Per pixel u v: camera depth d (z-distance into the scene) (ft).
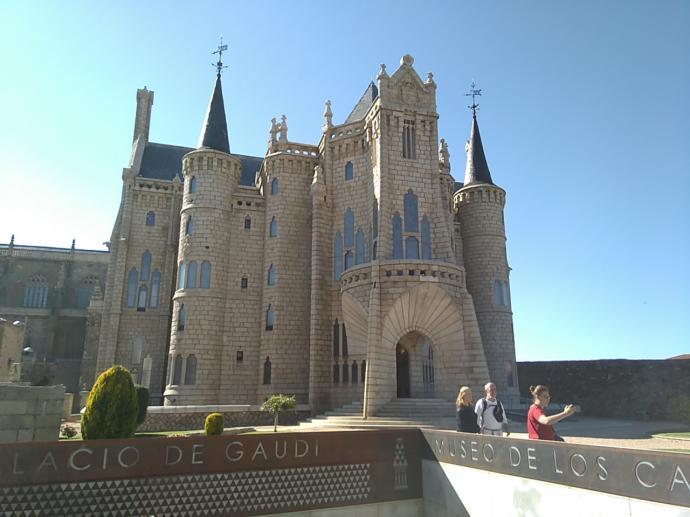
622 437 76.69
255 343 130.31
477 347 98.12
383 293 98.22
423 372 113.60
